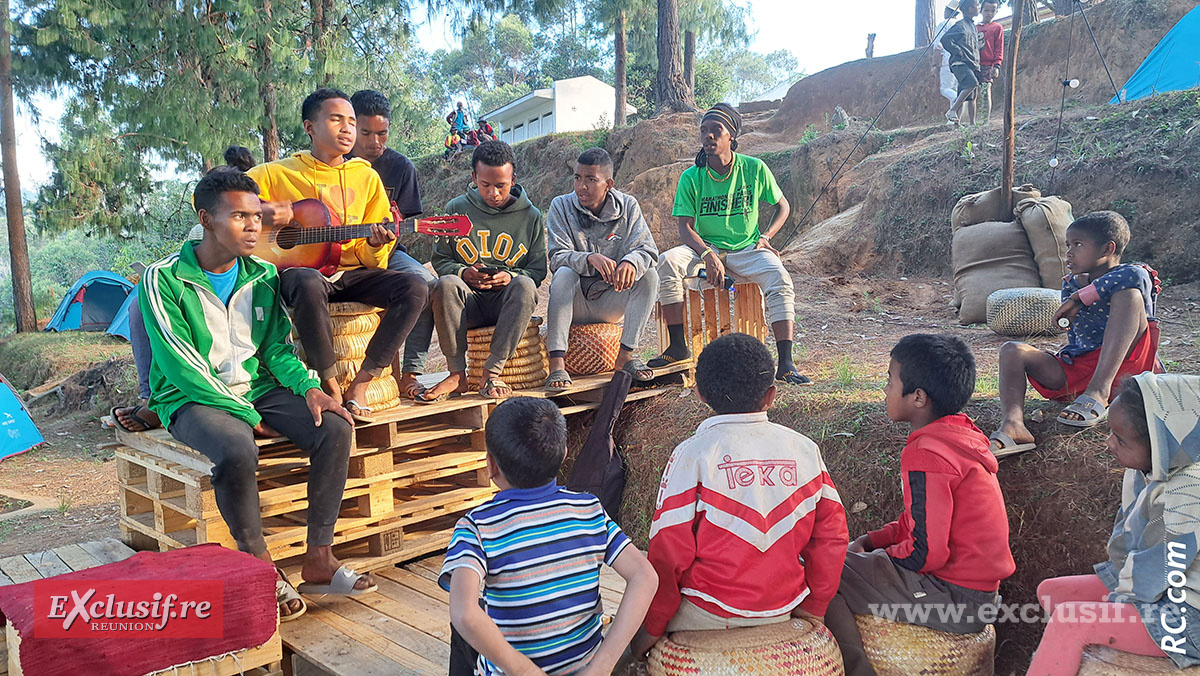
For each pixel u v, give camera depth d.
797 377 4.63
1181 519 2.29
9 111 17.20
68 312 17.22
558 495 2.39
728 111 4.85
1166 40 10.81
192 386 3.18
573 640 2.29
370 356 3.71
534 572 2.26
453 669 2.63
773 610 2.54
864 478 3.69
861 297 7.97
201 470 3.31
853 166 12.60
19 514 8.10
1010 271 6.75
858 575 2.81
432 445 4.42
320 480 3.37
